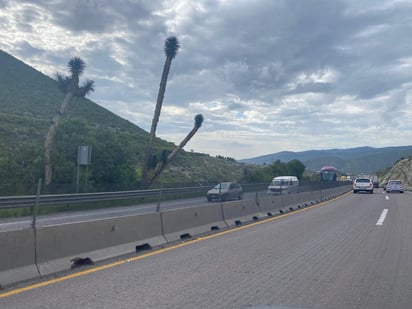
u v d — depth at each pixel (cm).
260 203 2289
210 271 975
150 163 3931
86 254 1031
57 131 3597
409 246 1362
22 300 730
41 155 3319
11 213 1559
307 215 2389
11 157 3281
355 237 1550
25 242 879
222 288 830
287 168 6925
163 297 763
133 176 3875
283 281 893
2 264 824
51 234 944
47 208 1667
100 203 1811
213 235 1560
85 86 3375
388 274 977
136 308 698
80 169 3512
